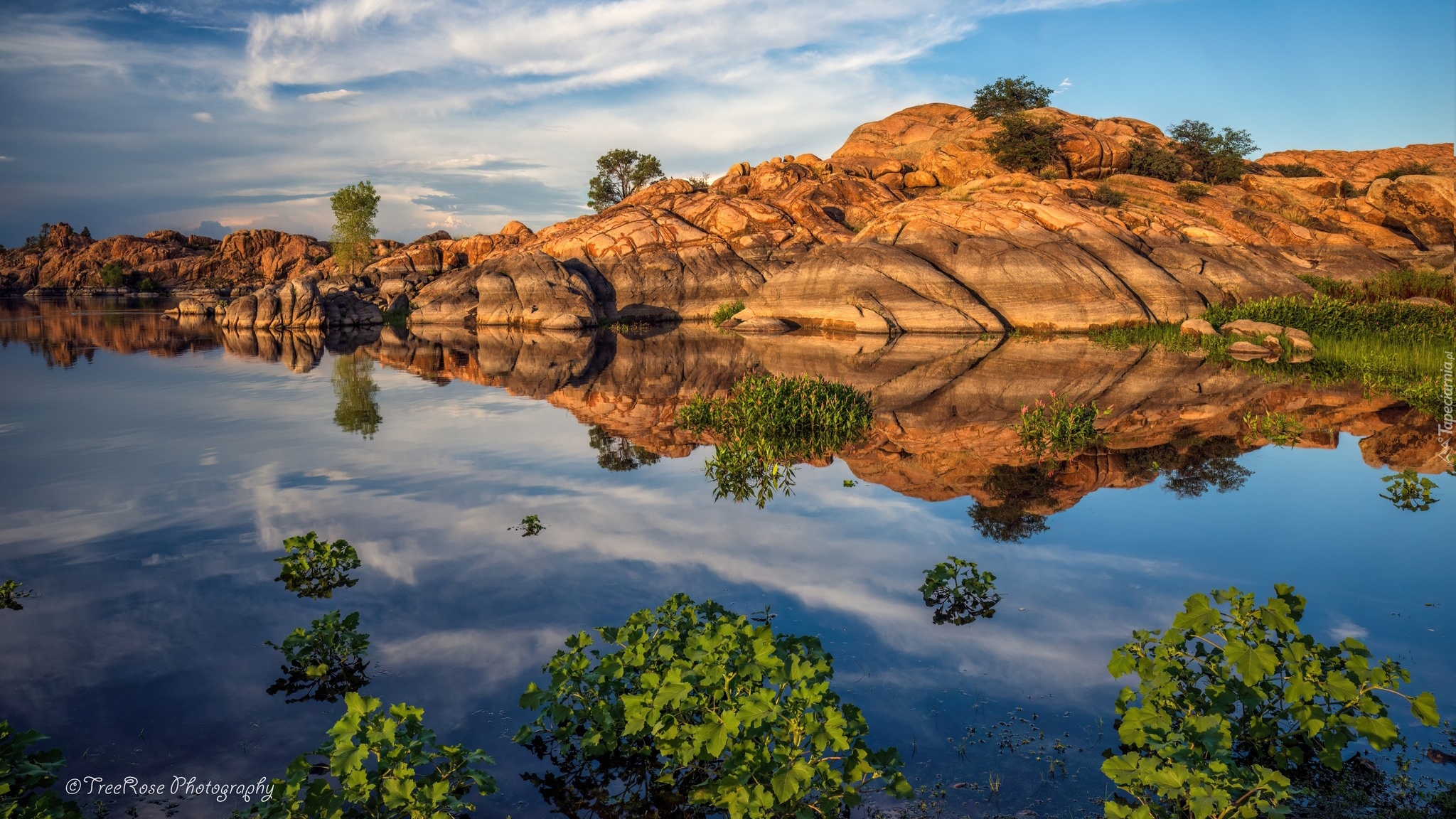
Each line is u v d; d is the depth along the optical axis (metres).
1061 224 38.41
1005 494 10.54
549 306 46.31
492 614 6.81
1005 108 65.94
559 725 5.06
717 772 4.65
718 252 52.06
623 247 51.66
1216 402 17.14
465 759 4.45
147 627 6.71
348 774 4.16
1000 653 6.03
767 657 4.87
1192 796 3.75
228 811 4.39
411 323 51.97
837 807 4.30
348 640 6.13
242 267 106.50
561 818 4.32
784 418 14.83
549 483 11.41
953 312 35.50
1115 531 8.92
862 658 5.96
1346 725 4.46
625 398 19.48
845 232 53.88
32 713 5.39
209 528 9.42
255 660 6.12
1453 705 5.15
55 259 110.44
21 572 8.00
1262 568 7.73
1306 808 4.25
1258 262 39.00
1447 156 72.12
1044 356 26.20
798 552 8.29
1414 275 35.03
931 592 7.14
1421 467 11.64
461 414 17.42
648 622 5.61
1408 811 4.19
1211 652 5.36
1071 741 4.93
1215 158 58.50
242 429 15.74
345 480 11.63
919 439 13.97
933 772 4.64
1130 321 34.12
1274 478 11.19
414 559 8.24
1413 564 7.75
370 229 78.25
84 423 16.42
